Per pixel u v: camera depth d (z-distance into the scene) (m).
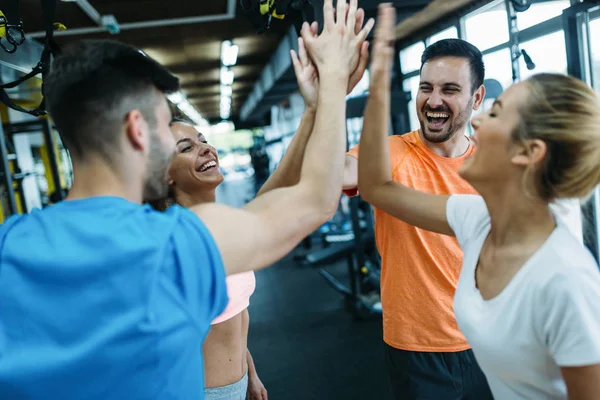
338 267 5.94
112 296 0.58
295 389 2.95
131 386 0.59
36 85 4.69
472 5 3.38
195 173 1.35
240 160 28.52
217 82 11.75
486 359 0.81
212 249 0.66
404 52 4.73
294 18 1.64
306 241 7.00
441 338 1.42
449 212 0.97
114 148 0.66
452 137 1.42
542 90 0.72
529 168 0.75
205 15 5.64
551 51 2.71
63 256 0.58
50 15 1.37
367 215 4.82
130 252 0.59
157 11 5.32
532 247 0.76
